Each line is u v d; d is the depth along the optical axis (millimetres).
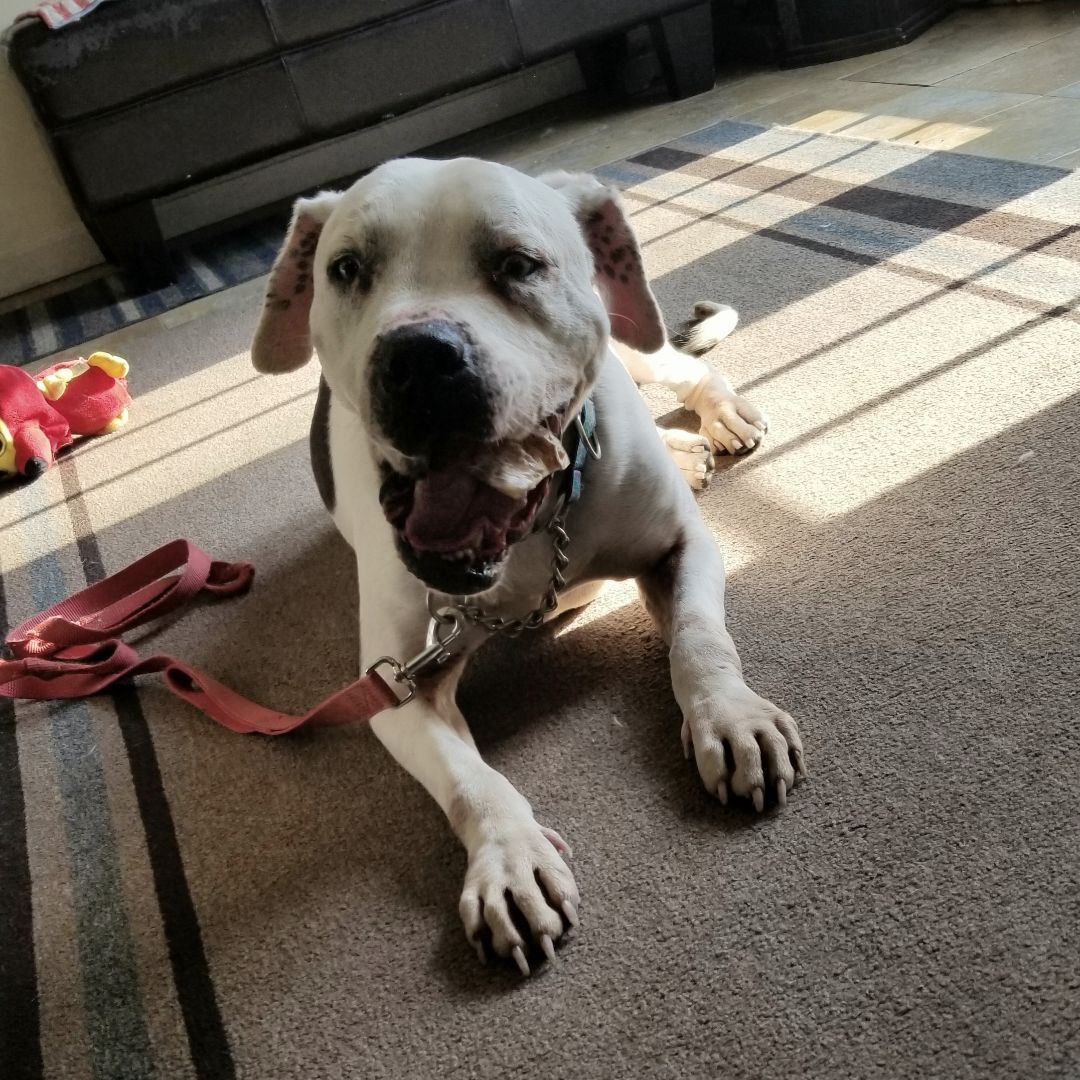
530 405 1013
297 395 2461
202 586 1701
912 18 3789
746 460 1636
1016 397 1557
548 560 1230
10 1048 1023
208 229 4352
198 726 1429
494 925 945
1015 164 2354
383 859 1123
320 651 1517
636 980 907
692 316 2098
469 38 3783
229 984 1023
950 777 1002
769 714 1067
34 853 1278
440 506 1028
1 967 1124
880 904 905
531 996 923
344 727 1342
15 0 3930
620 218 1261
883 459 1524
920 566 1288
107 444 2506
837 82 3574
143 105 3473
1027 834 925
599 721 1223
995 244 2029
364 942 1027
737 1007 859
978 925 862
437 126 4570
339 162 4504
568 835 1073
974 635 1156
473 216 1050
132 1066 968
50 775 1407
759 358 1921
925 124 2828
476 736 1257
